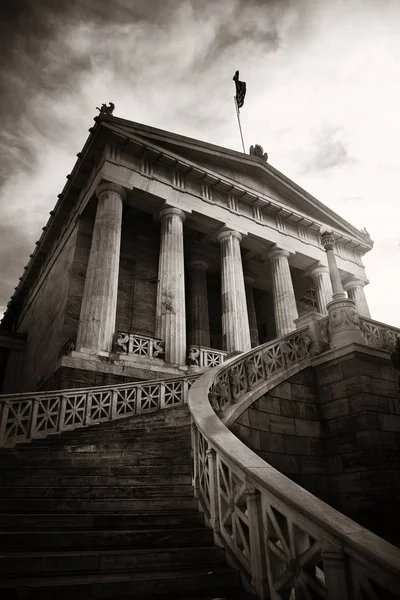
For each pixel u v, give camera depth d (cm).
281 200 2555
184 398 1103
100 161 1934
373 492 812
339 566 270
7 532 379
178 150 2161
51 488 514
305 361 1006
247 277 2731
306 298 2852
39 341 2216
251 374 901
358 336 1020
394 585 231
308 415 936
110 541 396
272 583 327
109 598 309
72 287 1880
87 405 966
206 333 2288
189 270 2492
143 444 719
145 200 1989
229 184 2238
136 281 2192
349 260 2781
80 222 2036
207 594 338
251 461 408
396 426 909
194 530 433
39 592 295
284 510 330
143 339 1587
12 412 865
